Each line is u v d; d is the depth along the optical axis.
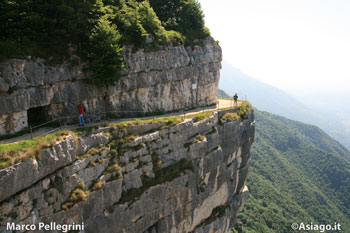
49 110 21.59
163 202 23.91
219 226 34.03
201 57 38.12
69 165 17.03
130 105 28.30
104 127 20.58
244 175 42.25
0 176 12.84
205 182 30.20
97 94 24.83
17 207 14.16
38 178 15.04
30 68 19.33
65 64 22.23
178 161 25.70
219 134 33.09
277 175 110.31
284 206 86.44
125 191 20.61
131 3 33.03
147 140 22.94
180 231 27.39
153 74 30.09
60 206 16.34
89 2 23.52
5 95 17.56
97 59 23.75
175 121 26.11
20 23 19.88
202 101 39.97
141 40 28.34
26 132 19.30
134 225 21.36
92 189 18.19
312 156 129.12
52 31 21.34
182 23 38.38
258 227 70.81
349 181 106.44
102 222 18.77
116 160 20.22
